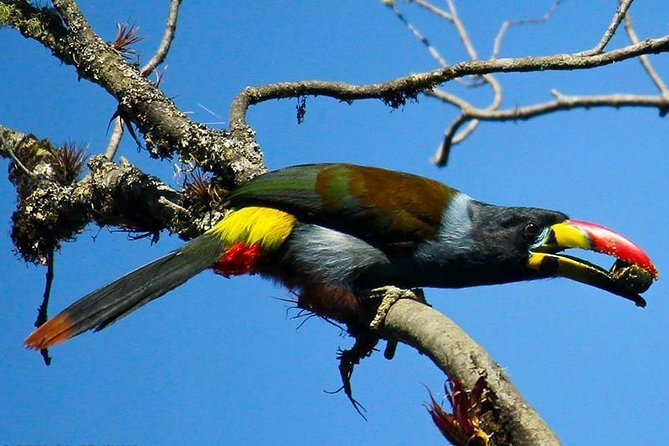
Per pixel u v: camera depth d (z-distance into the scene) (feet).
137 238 41.37
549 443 24.73
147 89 41.09
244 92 42.88
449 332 27.96
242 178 39.88
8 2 42.65
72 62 42.39
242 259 38.83
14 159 41.73
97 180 41.24
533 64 40.27
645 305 39.96
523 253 40.40
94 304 36.63
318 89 43.75
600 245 39.60
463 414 25.62
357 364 38.37
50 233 42.68
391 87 43.04
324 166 40.73
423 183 41.09
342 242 39.37
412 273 40.63
